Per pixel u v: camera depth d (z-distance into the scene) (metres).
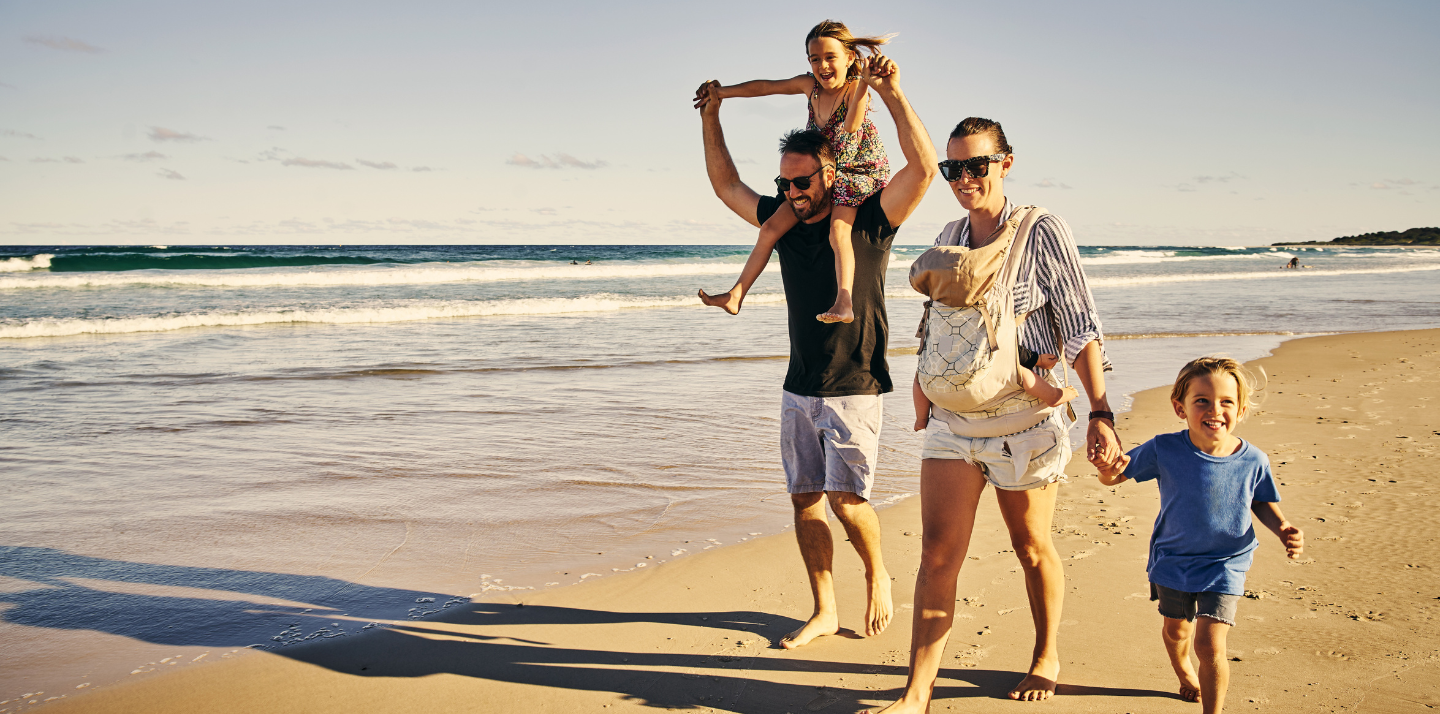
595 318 17.53
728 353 12.28
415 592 3.83
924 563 2.71
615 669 3.10
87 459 6.20
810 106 3.44
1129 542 4.36
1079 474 5.81
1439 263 57.38
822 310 3.21
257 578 3.98
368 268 30.44
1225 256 69.75
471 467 6.06
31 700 2.84
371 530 4.69
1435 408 8.02
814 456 3.35
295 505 5.13
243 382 9.67
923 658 2.62
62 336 13.89
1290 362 11.48
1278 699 2.75
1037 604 2.87
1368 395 8.82
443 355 11.95
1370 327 16.77
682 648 3.28
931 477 2.76
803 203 3.11
